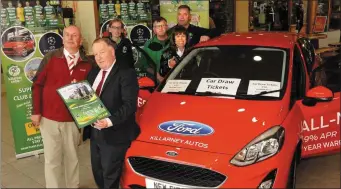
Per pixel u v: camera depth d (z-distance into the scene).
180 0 6.22
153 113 3.17
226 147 2.62
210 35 4.96
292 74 3.41
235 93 3.29
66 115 3.34
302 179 3.69
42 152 4.69
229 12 8.66
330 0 12.17
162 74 4.50
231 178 2.49
